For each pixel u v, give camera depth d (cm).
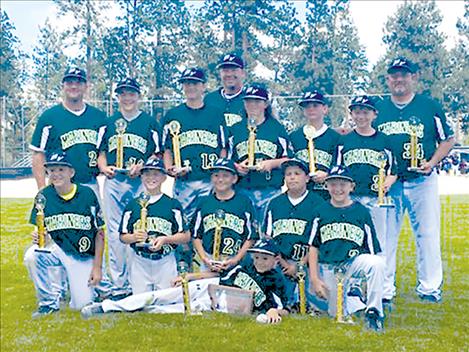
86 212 458
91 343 368
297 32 2778
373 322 404
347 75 2892
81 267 461
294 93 2762
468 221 805
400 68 478
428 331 395
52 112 498
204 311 440
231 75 521
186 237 464
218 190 467
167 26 2508
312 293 443
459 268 591
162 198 466
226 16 2575
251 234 462
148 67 2522
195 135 500
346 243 423
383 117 494
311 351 353
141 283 461
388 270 479
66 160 450
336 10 2844
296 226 451
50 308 451
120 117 511
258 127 497
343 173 425
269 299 436
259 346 361
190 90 500
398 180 491
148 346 362
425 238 494
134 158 502
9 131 2680
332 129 497
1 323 417
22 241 816
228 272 448
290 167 452
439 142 490
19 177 2331
